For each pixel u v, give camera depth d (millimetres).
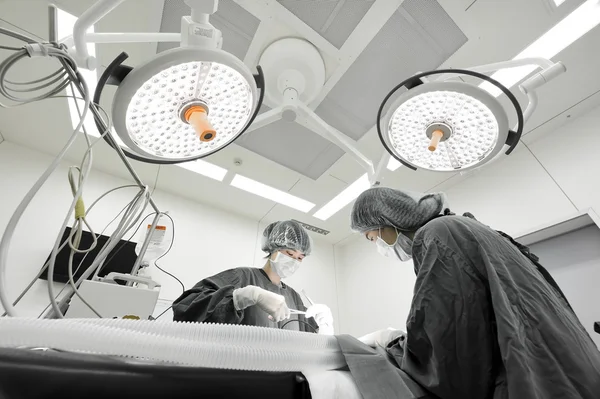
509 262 684
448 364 535
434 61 1848
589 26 1718
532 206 2219
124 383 381
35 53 694
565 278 2086
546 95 2062
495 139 1025
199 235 2867
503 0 1598
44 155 2502
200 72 783
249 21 1660
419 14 1642
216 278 1535
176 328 509
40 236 2162
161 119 862
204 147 984
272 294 1244
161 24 1680
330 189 2869
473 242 691
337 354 622
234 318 1146
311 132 2293
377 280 3174
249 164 2611
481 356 536
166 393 399
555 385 479
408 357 618
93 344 412
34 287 2002
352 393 521
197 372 442
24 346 380
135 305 1294
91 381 364
